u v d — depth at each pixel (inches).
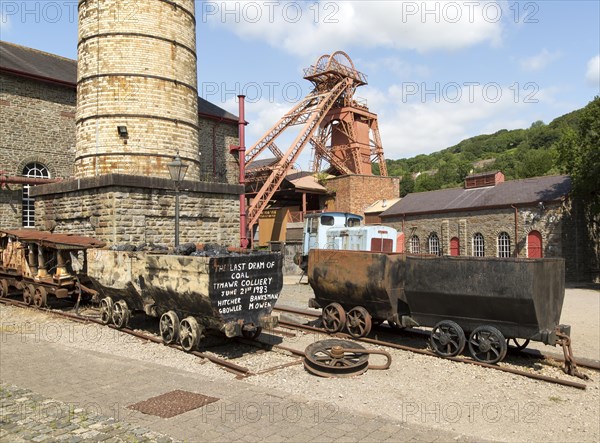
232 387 282.4
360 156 1711.4
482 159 3971.5
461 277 360.8
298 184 1621.6
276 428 219.9
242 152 1207.6
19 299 633.0
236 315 373.7
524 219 1182.3
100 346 391.9
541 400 277.7
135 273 428.1
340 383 302.0
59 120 1018.7
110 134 725.3
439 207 1403.8
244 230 1158.3
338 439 208.5
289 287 858.8
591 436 228.1
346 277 433.1
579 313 608.7
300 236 1352.1
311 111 1583.4
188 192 751.1
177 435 210.8
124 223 663.1
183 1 793.6
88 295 555.5
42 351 365.7
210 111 1290.6
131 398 259.9
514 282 334.3
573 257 1119.0
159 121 747.4
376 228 764.0
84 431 209.0
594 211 1079.0
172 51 768.9
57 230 754.8
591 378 323.3
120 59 730.8
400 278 419.8
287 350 374.3
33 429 210.5
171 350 380.8
